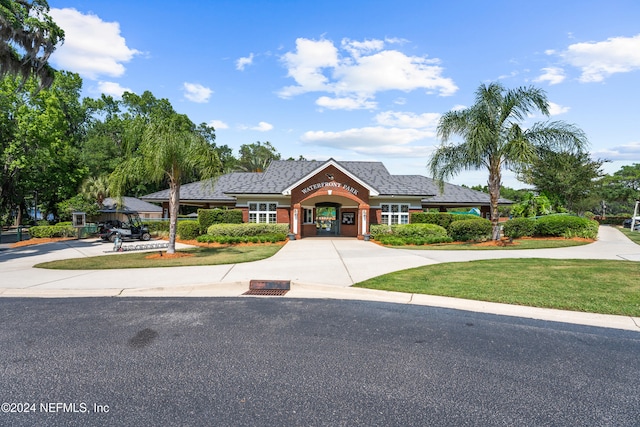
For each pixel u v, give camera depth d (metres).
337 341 5.21
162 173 15.00
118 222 29.92
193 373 4.20
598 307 6.57
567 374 4.16
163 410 3.41
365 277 9.73
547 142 17.91
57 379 4.05
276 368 4.33
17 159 29.28
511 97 18.09
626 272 9.70
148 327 5.86
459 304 7.10
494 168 18.69
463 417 3.30
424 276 9.70
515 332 5.56
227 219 23.94
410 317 6.36
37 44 17.95
